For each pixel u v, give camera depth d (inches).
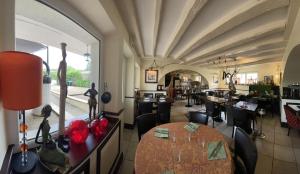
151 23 119.9
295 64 175.0
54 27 74.5
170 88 354.6
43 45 73.2
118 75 103.6
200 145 65.9
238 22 102.9
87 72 104.2
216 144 66.6
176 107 304.0
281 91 204.5
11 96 30.8
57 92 66.9
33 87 32.8
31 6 54.7
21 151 45.1
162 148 62.6
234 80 371.9
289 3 81.7
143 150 60.6
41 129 47.8
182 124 95.0
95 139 67.2
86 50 103.8
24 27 69.3
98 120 78.4
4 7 38.6
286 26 111.2
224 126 180.7
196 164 51.3
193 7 84.2
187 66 372.5
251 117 150.6
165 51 216.7
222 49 181.6
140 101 183.2
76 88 105.2
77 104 106.0
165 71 323.3
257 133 152.9
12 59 30.3
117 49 102.3
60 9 58.4
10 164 38.9
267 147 125.5
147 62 304.0
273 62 287.7
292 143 133.2
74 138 60.8
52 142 46.3
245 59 264.7
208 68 402.0
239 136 73.5
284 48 184.2
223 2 86.4
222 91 360.2
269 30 117.0
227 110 180.5
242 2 86.0
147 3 89.0
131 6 91.9
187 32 135.6
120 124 105.9
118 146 100.2
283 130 168.6
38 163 44.3
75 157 50.9
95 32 89.4
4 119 39.1
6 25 39.2
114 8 86.5
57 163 42.1
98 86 100.2
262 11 88.7
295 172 92.1
